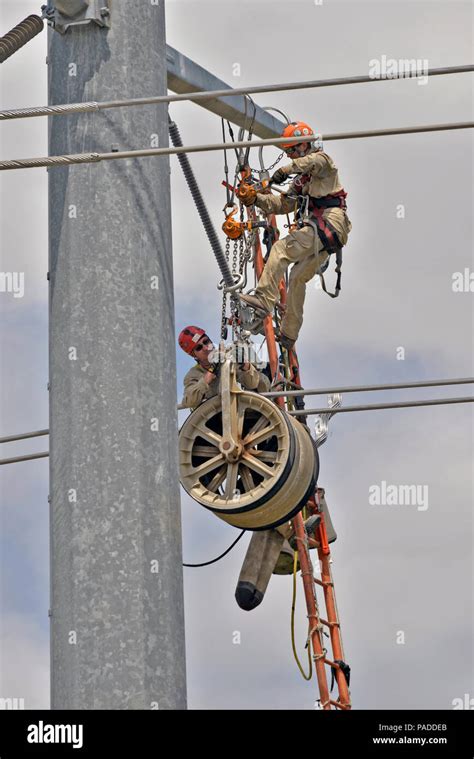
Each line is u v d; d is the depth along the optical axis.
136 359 19.53
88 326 19.67
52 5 21.08
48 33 21.44
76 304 19.80
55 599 19.08
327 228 29.69
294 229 29.98
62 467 19.34
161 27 21.53
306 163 29.27
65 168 20.42
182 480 27.05
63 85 20.84
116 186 20.16
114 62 20.73
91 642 18.50
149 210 20.27
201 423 27.30
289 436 26.34
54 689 18.89
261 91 21.03
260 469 26.42
